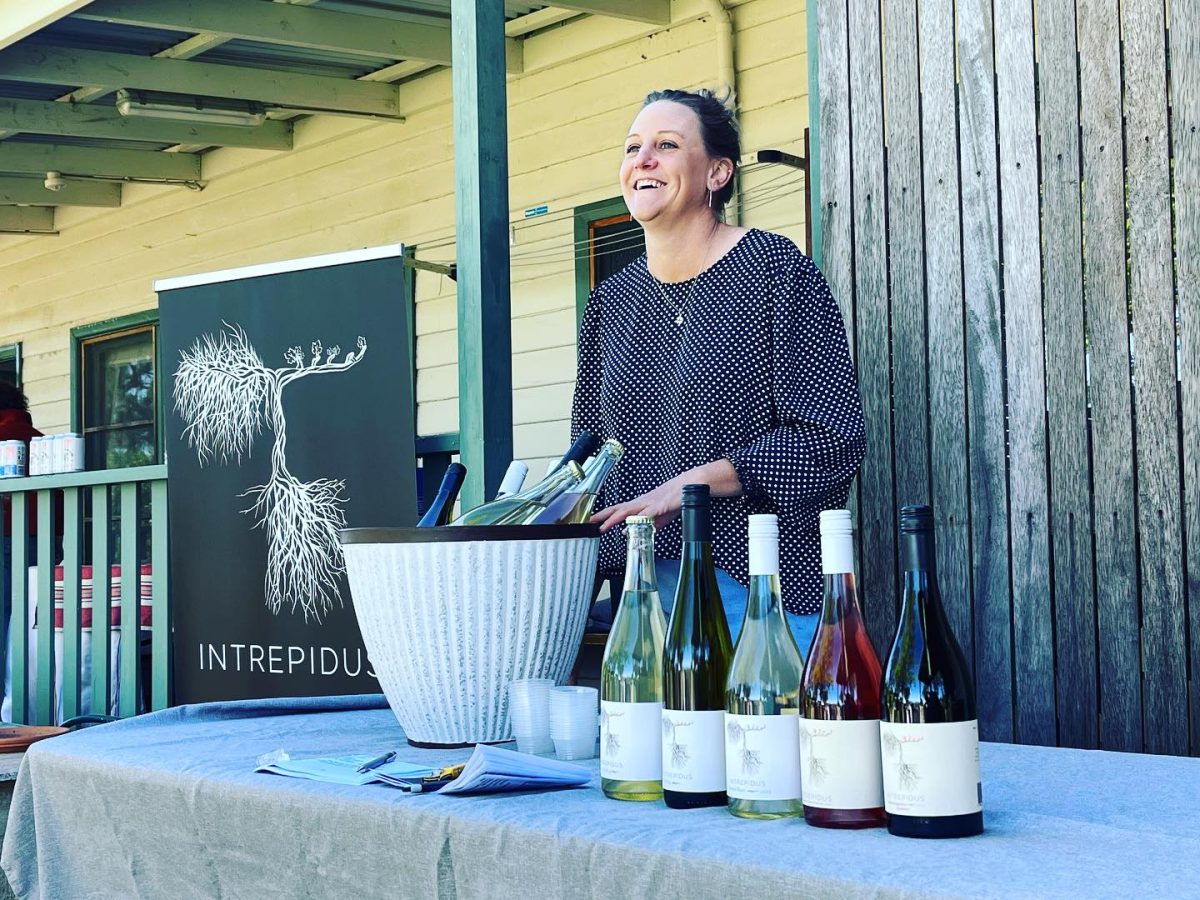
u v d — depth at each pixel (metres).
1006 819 1.13
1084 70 2.57
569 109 5.98
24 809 1.84
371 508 2.99
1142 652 2.49
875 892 0.93
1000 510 2.68
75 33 5.61
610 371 2.12
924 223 2.79
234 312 3.19
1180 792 1.25
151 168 7.40
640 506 1.78
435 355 6.48
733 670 1.18
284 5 5.39
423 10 5.66
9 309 8.98
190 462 3.25
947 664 1.06
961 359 2.73
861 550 2.87
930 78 2.79
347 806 1.34
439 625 1.62
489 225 2.92
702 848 1.05
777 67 5.25
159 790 1.57
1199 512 2.42
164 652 3.57
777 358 1.94
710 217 2.04
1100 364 2.54
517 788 1.33
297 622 3.08
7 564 4.42
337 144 6.92
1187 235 2.44
